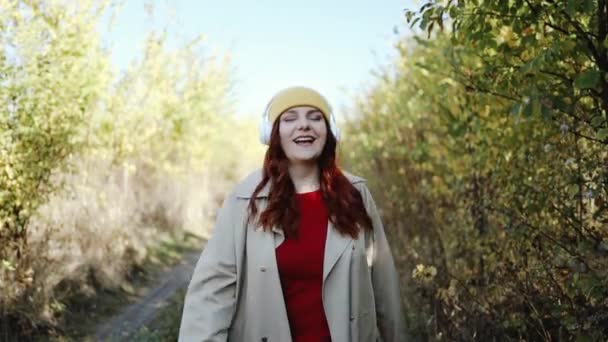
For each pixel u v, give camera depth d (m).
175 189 12.32
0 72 5.34
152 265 8.82
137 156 11.16
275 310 2.28
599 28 2.94
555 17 3.06
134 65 10.17
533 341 3.75
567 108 3.03
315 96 2.43
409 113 6.79
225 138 18.95
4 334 5.30
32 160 5.62
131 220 9.40
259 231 2.32
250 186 2.39
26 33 5.61
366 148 8.91
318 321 2.30
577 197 3.27
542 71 3.13
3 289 5.40
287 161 2.40
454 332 4.13
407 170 6.95
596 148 3.29
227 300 2.36
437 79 5.46
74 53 6.30
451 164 5.09
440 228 5.40
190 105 12.39
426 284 4.30
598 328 2.97
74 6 6.61
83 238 7.14
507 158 3.99
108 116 8.71
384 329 2.52
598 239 3.09
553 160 3.46
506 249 3.78
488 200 4.01
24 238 5.69
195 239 11.55
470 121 4.48
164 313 6.63
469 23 3.21
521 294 3.52
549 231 3.46
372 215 2.49
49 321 5.76
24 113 5.52
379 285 2.48
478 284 4.23
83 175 7.57
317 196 2.40
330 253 2.30
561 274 3.27
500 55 3.42
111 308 6.72
